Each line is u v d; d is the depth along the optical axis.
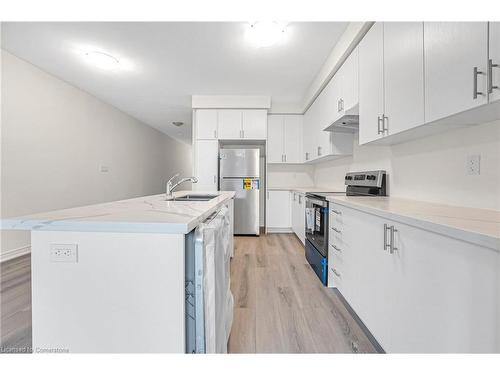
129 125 5.38
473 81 1.03
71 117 3.71
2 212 2.78
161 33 2.44
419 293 1.06
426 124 1.37
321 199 2.50
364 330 1.66
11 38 2.53
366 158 2.73
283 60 2.99
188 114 5.31
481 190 1.36
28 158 3.04
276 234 4.54
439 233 0.94
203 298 0.99
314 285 2.35
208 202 1.58
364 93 2.03
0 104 2.74
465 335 0.84
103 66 3.05
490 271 0.76
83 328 0.97
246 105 4.28
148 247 0.95
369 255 1.50
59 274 0.97
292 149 4.64
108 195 4.62
